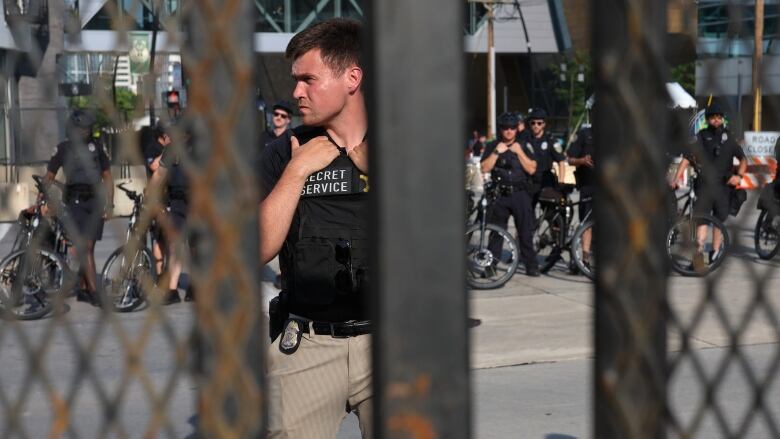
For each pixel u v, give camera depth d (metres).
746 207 3.59
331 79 7.26
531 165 27.16
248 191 2.94
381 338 2.73
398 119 2.67
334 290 7.29
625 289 2.90
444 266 2.72
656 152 2.85
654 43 2.80
